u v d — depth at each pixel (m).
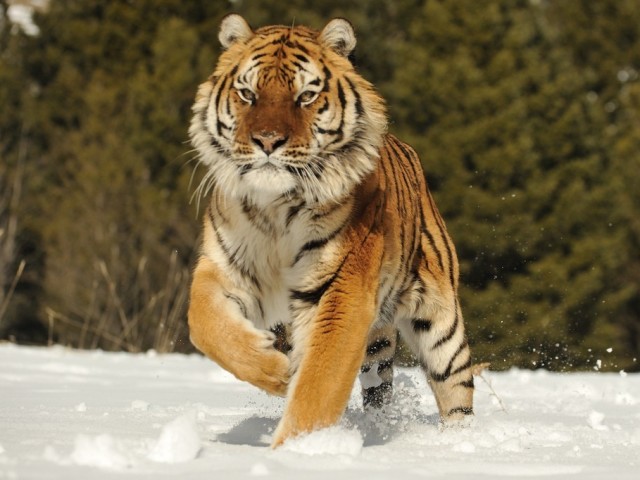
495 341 37.44
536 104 43.97
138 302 39.81
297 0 50.94
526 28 45.69
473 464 7.23
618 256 43.41
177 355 21.11
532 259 41.75
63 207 45.47
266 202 8.89
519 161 42.34
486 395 14.30
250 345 8.28
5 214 47.62
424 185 11.31
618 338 43.50
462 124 43.66
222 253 9.10
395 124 45.06
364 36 48.94
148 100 48.72
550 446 8.67
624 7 56.06
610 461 7.71
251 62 9.05
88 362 17.78
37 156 51.81
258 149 8.69
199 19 54.75
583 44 56.62
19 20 58.84
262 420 9.76
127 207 44.44
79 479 5.95
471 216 41.50
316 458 6.96
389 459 7.35
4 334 46.31
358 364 8.67
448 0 45.88
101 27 54.59
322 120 8.95
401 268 10.09
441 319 10.73
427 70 44.78
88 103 49.66
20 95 54.16
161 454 6.77
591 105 45.66
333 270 8.83
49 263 44.34
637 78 55.06
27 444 7.21
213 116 9.20
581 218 42.69
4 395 11.85
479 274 40.94
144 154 47.22
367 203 9.19
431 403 13.07
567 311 40.66
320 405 8.27
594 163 43.78
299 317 9.00
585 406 12.97
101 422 9.12
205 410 10.89
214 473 6.28
